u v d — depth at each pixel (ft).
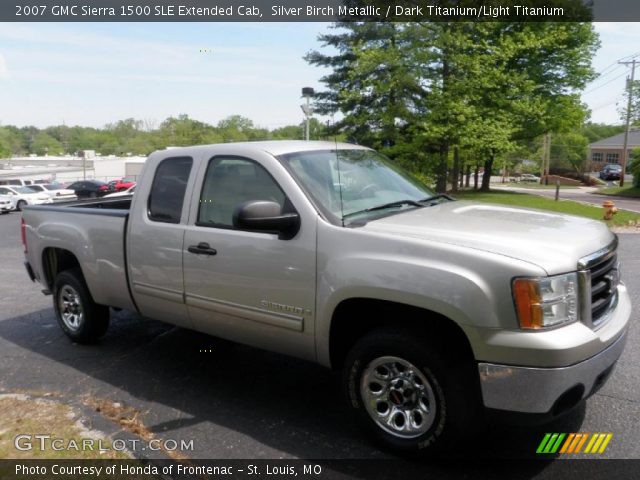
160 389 13.78
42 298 24.14
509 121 82.69
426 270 9.49
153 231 13.87
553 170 237.66
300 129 71.26
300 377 14.43
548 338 8.77
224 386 13.93
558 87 103.35
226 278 12.37
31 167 253.85
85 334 16.99
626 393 12.91
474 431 9.70
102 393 13.57
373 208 11.86
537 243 9.68
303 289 11.12
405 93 73.31
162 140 291.17
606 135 385.91
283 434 11.43
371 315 11.13
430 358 9.64
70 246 16.37
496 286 8.98
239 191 12.46
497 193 102.01
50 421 11.92
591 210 69.31
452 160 97.71
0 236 52.31
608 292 10.43
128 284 14.87
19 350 16.98
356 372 10.68
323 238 10.85
